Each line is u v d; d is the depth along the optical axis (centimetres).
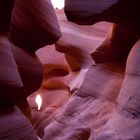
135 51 412
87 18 390
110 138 375
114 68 573
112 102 538
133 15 426
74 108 637
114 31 551
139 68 385
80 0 391
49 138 674
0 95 319
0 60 325
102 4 383
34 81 491
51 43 542
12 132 309
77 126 598
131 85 392
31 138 338
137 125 348
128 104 383
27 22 479
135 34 492
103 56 595
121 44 553
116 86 543
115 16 438
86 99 617
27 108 510
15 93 347
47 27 509
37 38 502
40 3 504
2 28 358
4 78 319
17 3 462
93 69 614
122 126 372
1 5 347
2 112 321
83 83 629
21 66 455
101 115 543
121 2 389
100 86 587
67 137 614
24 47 486
